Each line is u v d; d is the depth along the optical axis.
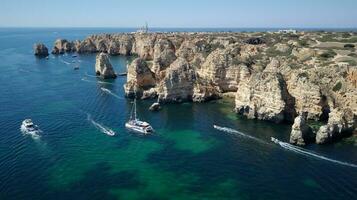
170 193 56.81
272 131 84.38
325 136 75.25
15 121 92.88
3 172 62.84
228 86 119.00
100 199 54.72
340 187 57.78
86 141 79.31
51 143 77.62
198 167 66.12
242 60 120.50
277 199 54.66
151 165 67.12
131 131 86.38
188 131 86.31
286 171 63.78
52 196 55.19
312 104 87.44
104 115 99.31
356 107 82.25
